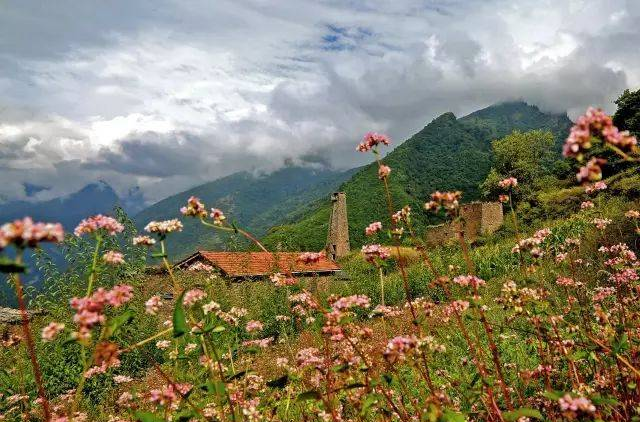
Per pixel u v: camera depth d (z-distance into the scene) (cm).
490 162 14088
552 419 338
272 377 530
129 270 1074
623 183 2419
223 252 2278
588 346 361
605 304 500
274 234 7981
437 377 505
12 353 762
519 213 3756
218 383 299
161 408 377
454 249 2339
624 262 509
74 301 269
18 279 247
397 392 422
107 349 261
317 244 7931
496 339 566
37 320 974
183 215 339
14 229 202
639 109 5191
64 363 906
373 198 9981
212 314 372
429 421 277
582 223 2048
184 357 451
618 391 359
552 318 375
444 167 14075
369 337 404
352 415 404
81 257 1030
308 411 416
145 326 1012
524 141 8138
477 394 330
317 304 377
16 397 580
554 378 411
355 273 2519
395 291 1912
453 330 582
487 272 1922
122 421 446
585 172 212
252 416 337
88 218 295
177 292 328
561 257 513
